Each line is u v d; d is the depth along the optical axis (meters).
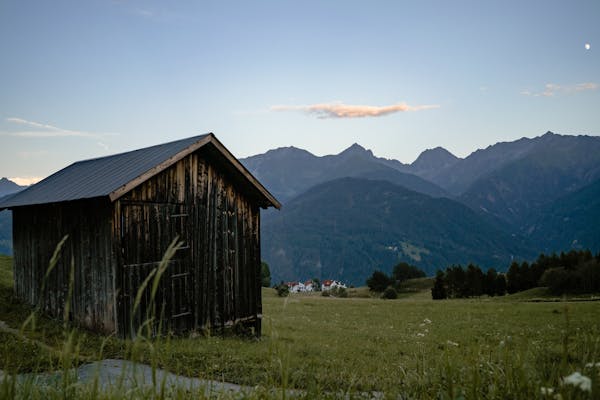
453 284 98.62
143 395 3.59
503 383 4.58
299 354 14.04
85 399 3.81
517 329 26.48
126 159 21.23
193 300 18.98
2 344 11.27
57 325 17.62
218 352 13.68
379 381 7.98
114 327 16.33
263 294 77.06
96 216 17.31
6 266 33.88
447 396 4.27
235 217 21.25
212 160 20.31
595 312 36.62
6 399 3.52
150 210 17.80
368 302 56.16
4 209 22.53
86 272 17.75
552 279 78.50
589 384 2.63
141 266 17.31
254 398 4.57
